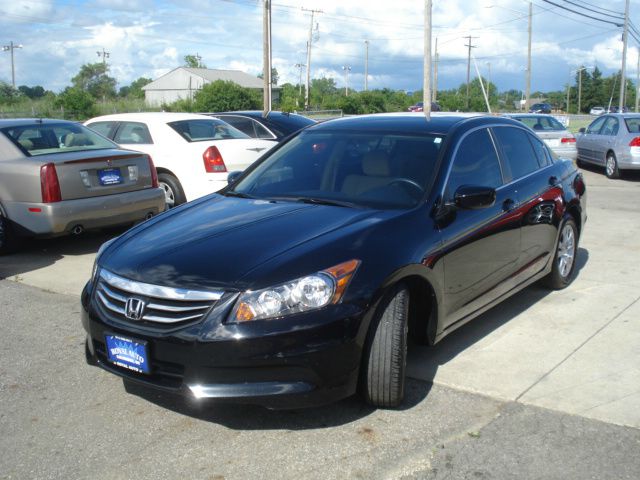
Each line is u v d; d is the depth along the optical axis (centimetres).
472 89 10975
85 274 671
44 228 702
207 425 361
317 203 427
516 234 489
